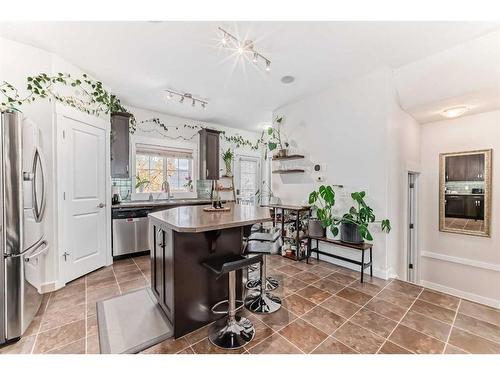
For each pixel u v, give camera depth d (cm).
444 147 367
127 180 422
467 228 345
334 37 226
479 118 334
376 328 186
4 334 164
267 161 653
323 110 360
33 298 199
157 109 447
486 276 329
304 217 371
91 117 301
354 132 320
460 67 247
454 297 239
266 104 420
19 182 173
